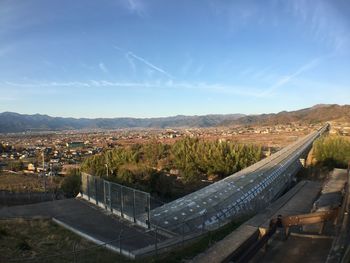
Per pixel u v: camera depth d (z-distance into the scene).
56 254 15.20
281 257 10.27
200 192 28.02
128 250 15.40
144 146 82.56
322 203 17.14
